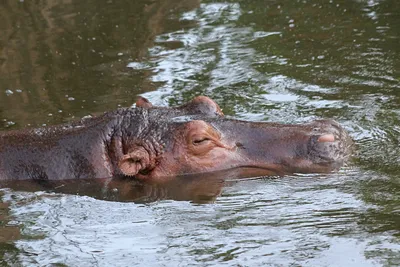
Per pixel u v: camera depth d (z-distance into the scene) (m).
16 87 23.77
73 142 17.27
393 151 17.39
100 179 16.94
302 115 20.20
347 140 17.58
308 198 15.35
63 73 24.81
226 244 13.66
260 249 13.37
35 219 15.26
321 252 13.09
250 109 20.92
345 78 22.97
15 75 24.81
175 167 16.94
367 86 22.19
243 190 16.02
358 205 14.82
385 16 28.41
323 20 28.58
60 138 17.42
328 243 13.38
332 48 25.61
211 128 17.00
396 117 19.64
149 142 16.97
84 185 16.77
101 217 15.26
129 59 25.88
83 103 22.12
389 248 13.02
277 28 28.16
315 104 21.06
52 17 30.31
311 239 13.59
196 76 23.98
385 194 15.20
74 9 31.22
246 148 17.14
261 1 31.58
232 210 15.12
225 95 22.17
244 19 29.44
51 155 17.16
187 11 30.75
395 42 25.62
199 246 13.66
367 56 24.59
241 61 25.06
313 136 17.06
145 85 23.38
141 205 15.73
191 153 16.91
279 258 13.00
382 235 13.48
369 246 13.14
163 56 25.95
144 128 17.23
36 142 17.45
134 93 22.73
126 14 30.52
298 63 24.52
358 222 14.09
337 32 27.12
